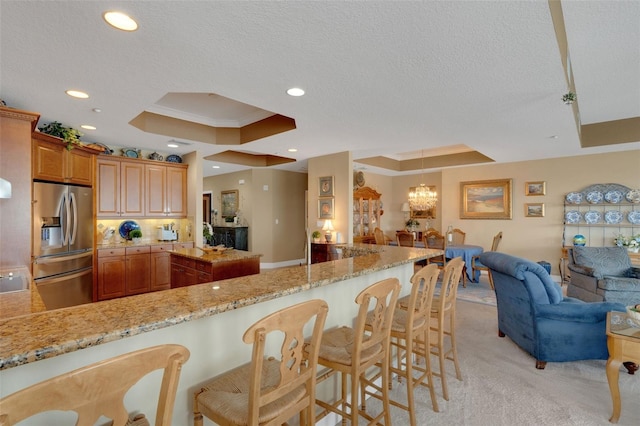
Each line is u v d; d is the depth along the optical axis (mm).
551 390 2393
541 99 2910
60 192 3609
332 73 2389
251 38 1905
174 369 793
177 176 5613
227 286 1597
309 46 2004
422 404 2225
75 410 647
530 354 2945
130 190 5082
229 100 3973
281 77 2453
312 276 1852
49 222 3496
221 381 1343
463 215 7160
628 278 3941
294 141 4648
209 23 1745
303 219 8375
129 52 2059
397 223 8859
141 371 737
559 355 2707
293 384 1145
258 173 7664
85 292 4082
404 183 8750
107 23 1734
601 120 4863
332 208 5664
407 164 7875
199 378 1399
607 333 2109
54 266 3518
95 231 4336
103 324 1055
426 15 1695
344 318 2279
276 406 1149
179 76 2424
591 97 3844
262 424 1099
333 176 5664
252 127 4680
